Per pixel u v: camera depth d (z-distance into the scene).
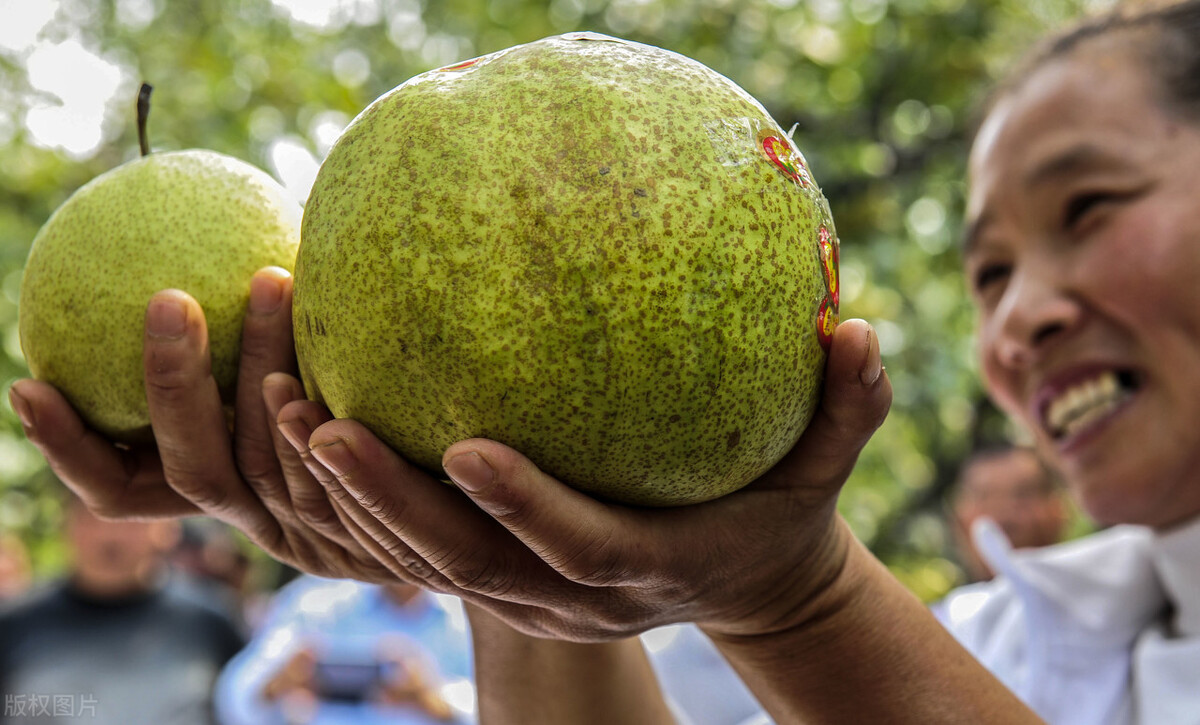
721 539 1.00
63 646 3.10
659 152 0.92
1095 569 1.79
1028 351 1.62
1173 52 1.55
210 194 1.21
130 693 3.08
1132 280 1.49
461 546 0.94
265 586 6.98
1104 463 1.58
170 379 1.07
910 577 5.22
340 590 3.36
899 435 5.37
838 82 4.81
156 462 1.29
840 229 4.79
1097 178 1.54
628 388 0.91
